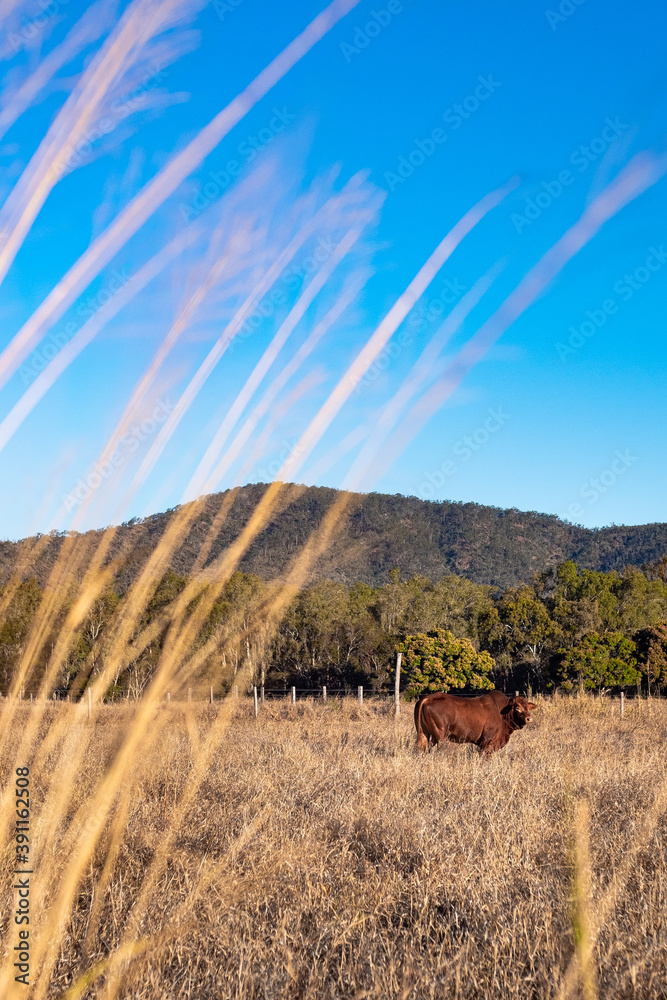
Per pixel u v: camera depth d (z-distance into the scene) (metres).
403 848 5.11
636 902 3.92
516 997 2.95
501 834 5.18
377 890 4.23
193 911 2.64
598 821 5.54
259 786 5.95
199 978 2.92
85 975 1.49
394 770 7.54
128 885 2.49
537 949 3.29
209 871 2.58
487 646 38.75
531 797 6.39
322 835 5.21
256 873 3.47
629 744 11.81
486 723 10.38
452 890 4.29
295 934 3.49
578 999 2.62
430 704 10.42
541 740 11.27
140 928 2.43
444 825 5.51
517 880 4.46
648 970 3.24
